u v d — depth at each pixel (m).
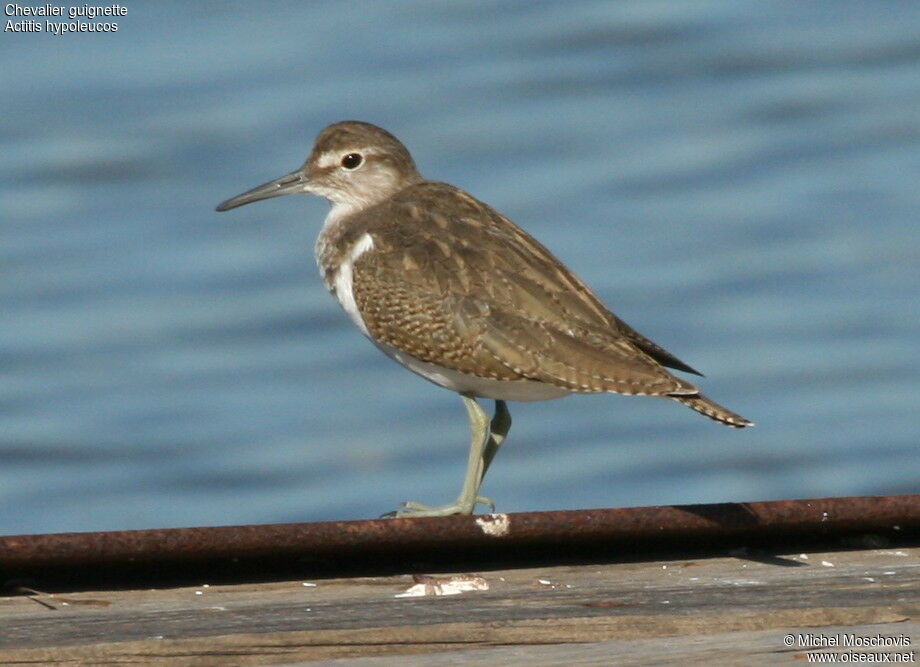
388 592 10.05
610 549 11.19
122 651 8.14
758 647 8.17
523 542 10.73
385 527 10.43
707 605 9.20
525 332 14.34
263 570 10.46
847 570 10.45
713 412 13.16
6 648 8.16
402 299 14.98
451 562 10.92
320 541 10.27
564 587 10.03
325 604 9.41
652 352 14.80
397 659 8.12
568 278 14.75
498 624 8.58
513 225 15.63
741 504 11.05
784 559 11.05
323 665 8.05
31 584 9.95
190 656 8.20
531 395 14.92
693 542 11.26
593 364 14.00
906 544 11.50
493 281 14.62
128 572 10.12
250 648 8.28
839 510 11.12
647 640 8.42
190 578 10.28
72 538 9.70
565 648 8.27
